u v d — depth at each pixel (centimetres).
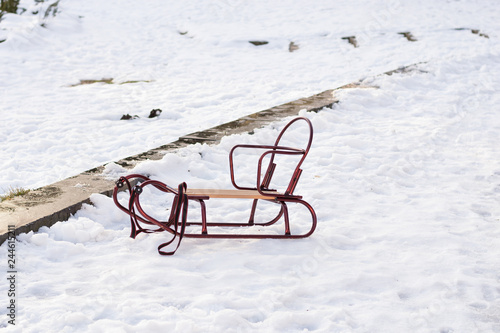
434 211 469
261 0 2117
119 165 528
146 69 1230
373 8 1891
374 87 968
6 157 637
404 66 1105
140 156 567
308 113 757
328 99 859
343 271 353
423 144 677
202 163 562
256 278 340
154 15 1911
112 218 434
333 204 480
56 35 1509
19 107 892
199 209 464
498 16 1717
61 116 831
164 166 531
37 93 998
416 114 829
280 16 1845
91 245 385
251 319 298
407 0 1995
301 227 428
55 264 352
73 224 397
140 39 1562
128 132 741
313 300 320
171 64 1298
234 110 849
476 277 353
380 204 488
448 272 359
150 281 331
